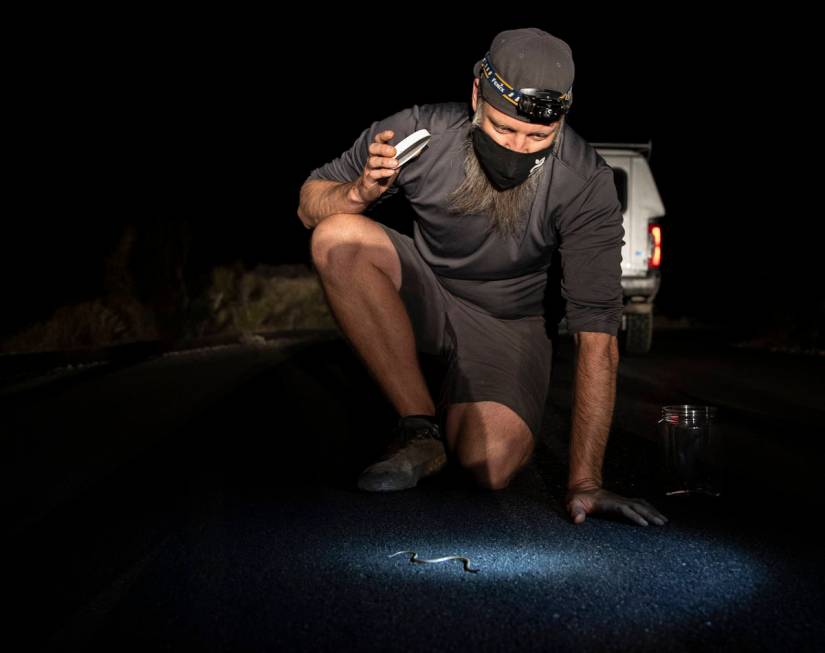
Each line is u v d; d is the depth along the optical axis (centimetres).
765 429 532
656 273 988
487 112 309
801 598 247
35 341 1002
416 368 395
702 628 226
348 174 387
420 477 384
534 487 380
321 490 377
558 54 300
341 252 384
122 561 285
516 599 246
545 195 338
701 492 367
